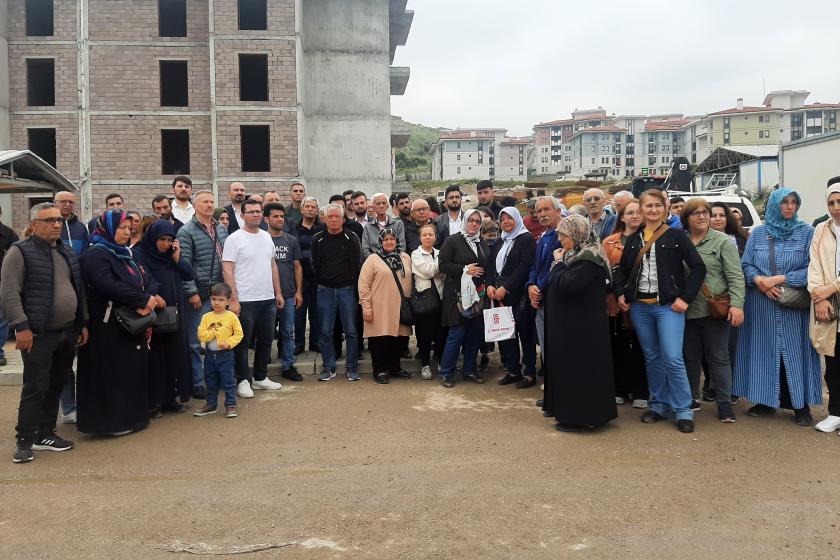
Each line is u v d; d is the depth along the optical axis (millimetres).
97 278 5492
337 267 7539
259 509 4133
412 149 136750
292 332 7711
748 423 5875
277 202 8094
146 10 23109
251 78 26859
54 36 22922
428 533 3771
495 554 3523
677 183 15156
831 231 5441
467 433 5676
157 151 23219
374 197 8031
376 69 25234
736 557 3484
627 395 6742
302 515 4035
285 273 7574
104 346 5598
